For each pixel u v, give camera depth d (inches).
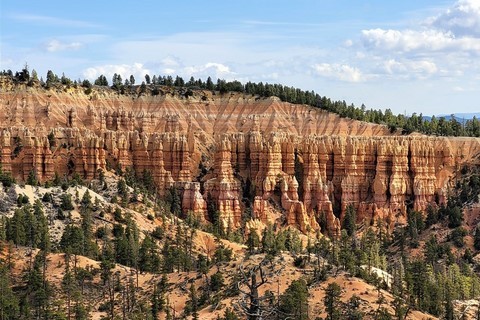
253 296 2413.9
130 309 7327.8
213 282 7578.7
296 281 6934.1
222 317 6638.8
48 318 6786.4
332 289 6860.2
